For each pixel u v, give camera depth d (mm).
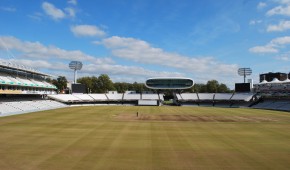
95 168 17391
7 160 19016
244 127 37844
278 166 18266
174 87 114562
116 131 32625
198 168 17734
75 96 104312
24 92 72250
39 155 20422
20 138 27203
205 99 108812
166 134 30891
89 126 36938
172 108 84250
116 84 199500
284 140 27625
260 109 82938
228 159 19938
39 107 72438
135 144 24891
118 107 87000
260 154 21469
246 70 120375
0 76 65812
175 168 17672
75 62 117438
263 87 104125
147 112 65250
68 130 32938
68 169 17109
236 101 104875
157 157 20312
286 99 93312
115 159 19578
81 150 22203
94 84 166125
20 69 71375
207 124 41156
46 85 90438
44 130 32719
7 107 59438
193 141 26750
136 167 17750
